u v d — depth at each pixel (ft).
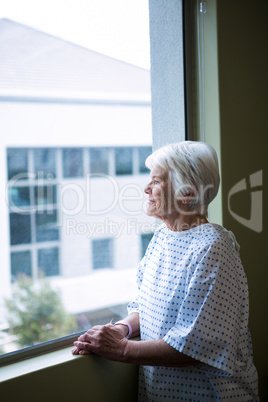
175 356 3.82
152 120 5.51
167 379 4.21
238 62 5.66
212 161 4.18
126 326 4.65
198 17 5.64
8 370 4.01
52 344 4.57
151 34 5.41
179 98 5.79
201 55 5.67
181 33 5.70
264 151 5.97
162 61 5.57
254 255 5.93
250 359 4.23
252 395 4.16
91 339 4.21
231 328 3.80
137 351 3.95
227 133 5.59
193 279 3.87
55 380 4.11
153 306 4.31
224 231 4.32
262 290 5.98
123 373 4.65
